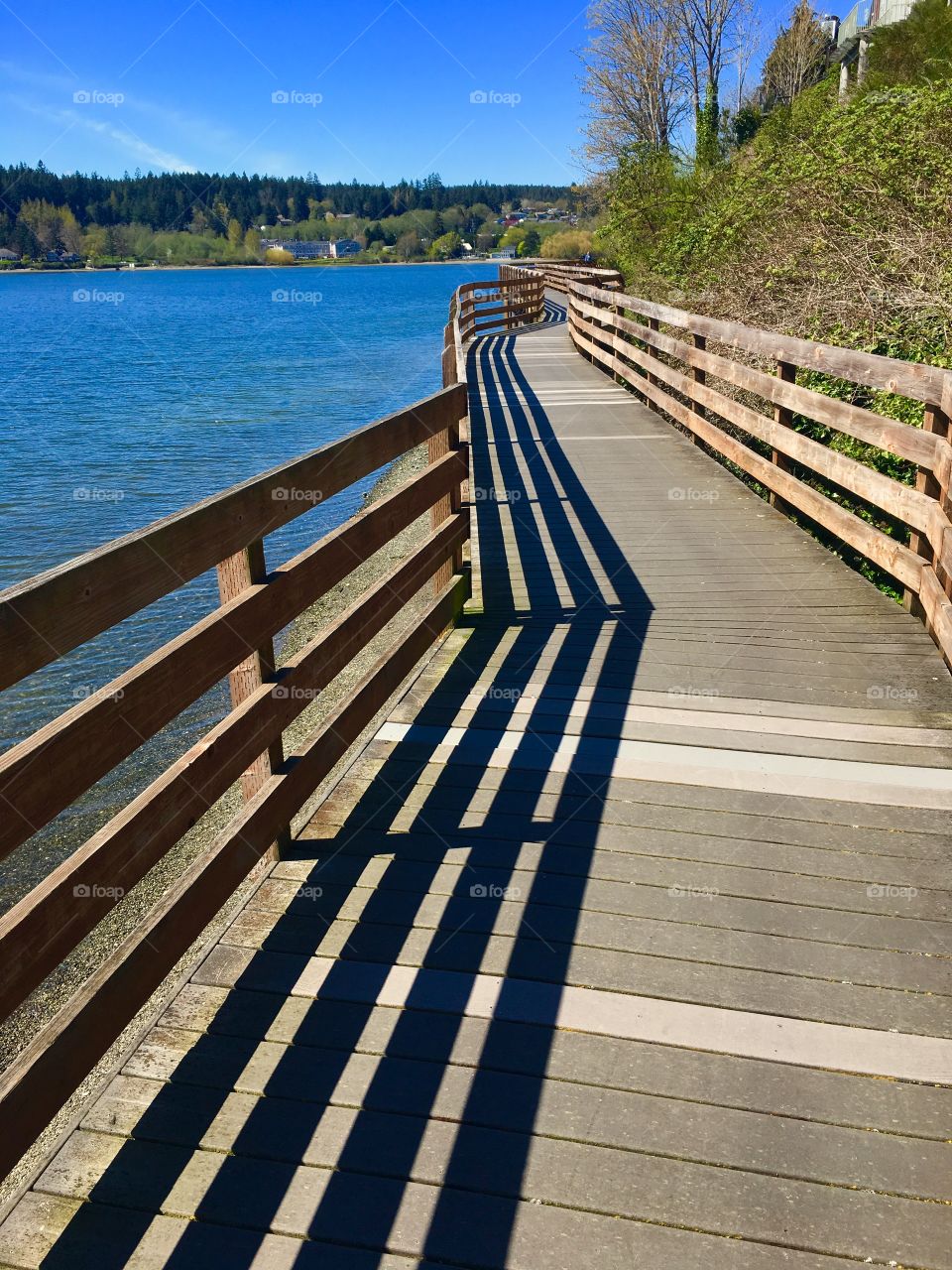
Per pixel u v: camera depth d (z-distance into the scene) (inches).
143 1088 80.7
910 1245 66.6
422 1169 73.0
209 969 94.3
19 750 65.2
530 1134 75.7
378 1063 82.7
